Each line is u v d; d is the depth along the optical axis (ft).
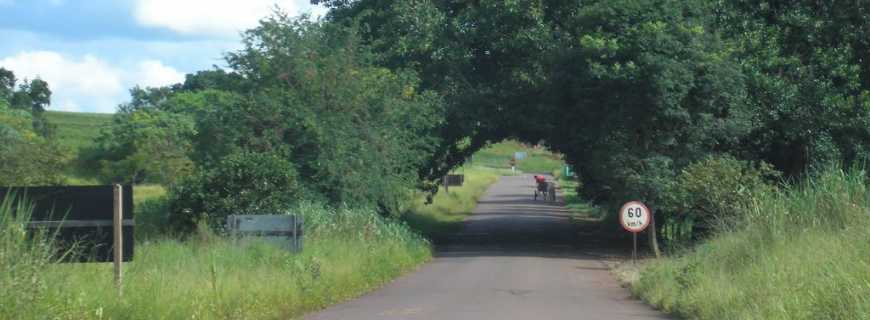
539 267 89.35
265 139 102.89
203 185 91.35
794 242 53.57
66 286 36.01
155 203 106.52
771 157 113.19
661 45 95.66
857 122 102.99
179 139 216.95
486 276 79.46
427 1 126.62
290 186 93.66
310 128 102.94
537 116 115.65
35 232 40.81
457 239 141.49
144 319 38.27
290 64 107.14
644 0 98.68
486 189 314.96
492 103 119.75
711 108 99.40
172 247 63.00
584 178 130.00
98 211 44.62
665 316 51.08
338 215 92.48
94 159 228.02
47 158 118.62
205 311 42.86
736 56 104.83
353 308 54.75
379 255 80.64
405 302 58.29
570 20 113.09
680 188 88.38
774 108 104.68
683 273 56.29
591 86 101.96
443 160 136.46
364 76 109.91
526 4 117.19
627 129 100.53
